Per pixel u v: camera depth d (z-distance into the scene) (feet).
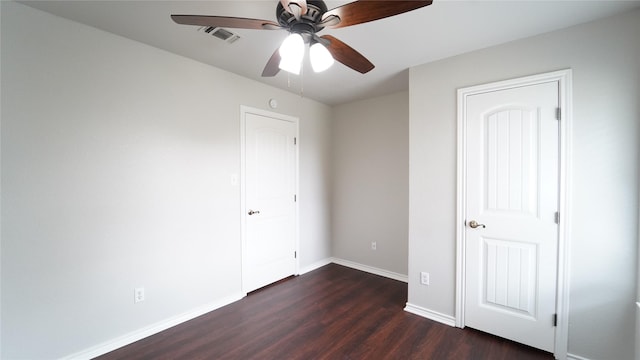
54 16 5.90
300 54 4.13
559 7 5.54
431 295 8.24
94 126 6.44
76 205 6.21
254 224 10.03
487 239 7.30
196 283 8.32
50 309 5.91
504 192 7.02
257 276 10.18
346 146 13.03
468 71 7.55
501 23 6.13
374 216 12.09
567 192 6.26
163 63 7.59
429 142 8.21
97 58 6.46
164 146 7.62
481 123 7.33
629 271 5.71
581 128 6.13
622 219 5.77
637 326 5.48
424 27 6.31
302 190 12.04
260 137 10.20
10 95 5.44
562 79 6.30
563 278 6.32
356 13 3.98
